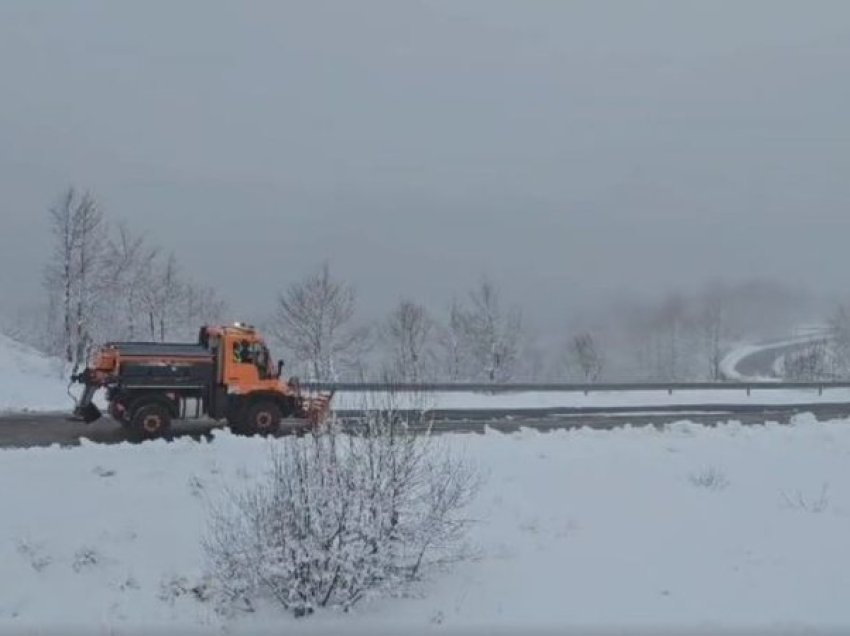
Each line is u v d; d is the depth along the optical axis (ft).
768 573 31.40
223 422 70.85
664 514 38.19
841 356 201.05
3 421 69.97
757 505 39.91
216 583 29.58
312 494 28.76
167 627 27.40
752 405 94.94
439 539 31.65
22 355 110.32
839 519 37.86
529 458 47.14
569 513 37.93
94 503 36.37
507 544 33.76
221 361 63.98
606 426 71.82
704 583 30.45
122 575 31.01
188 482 39.04
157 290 138.31
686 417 80.79
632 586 30.19
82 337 123.75
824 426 63.57
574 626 26.99
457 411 82.33
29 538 32.83
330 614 28.04
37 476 39.86
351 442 30.53
